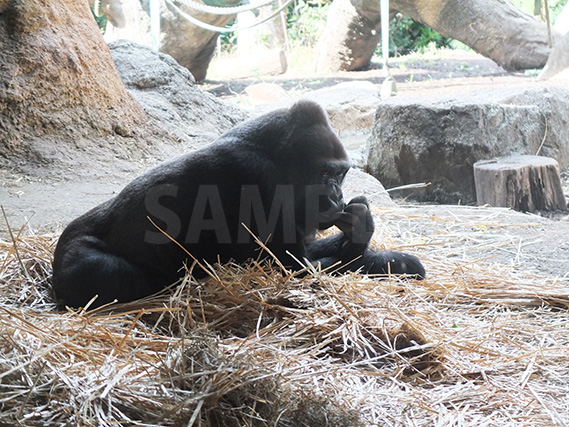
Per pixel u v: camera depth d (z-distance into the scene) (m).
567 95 12.45
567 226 7.50
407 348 4.27
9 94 8.85
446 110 10.49
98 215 5.14
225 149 4.95
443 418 3.57
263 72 23.42
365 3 21.28
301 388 3.62
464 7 20.59
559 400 3.90
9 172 8.45
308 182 4.97
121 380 3.58
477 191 9.83
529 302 5.28
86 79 9.56
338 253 5.48
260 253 4.97
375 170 11.30
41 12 9.31
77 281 4.86
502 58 20.95
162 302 4.81
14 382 3.41
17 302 5.07
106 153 9.31
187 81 11.83
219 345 4.01
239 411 3.41
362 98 15.45
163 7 19.81
